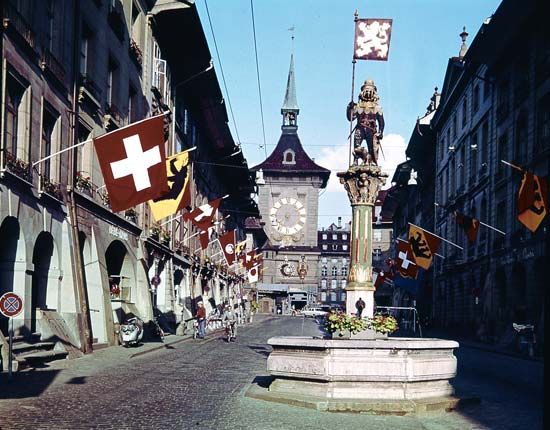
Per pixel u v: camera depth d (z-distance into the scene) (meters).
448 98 50.06
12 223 17.39
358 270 14.83
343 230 142.88
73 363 17.59
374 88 15.72
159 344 25.72
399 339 13.05
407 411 11.13
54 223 20.09
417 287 41.66
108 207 25.22
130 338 23.72
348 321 13.63
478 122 41.06
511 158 33.44
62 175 20.78
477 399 12.51
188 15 32.34
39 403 10.98
